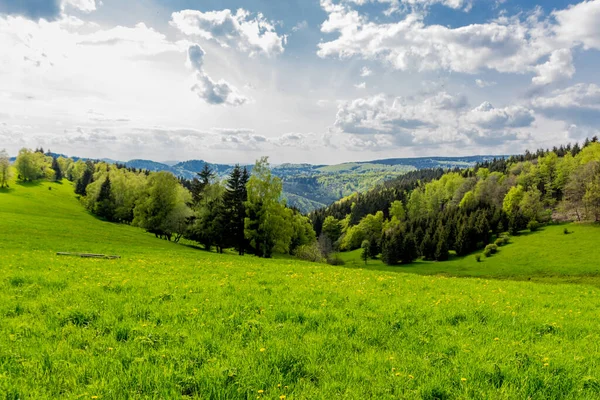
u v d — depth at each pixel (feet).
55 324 28.53
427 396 19.30
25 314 31.19
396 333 30.68
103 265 71.41
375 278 70.85
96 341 25.13
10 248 106.11
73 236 175.22
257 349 24.57
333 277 69.31
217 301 38.65
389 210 633.20
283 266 93.97
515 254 345.72
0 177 438.40
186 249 192.34
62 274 53.93
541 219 429.38
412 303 43.21
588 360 26.00
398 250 414.41
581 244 329.31
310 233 412.16
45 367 20.71
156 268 70.90
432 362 24.23
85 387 18.51
